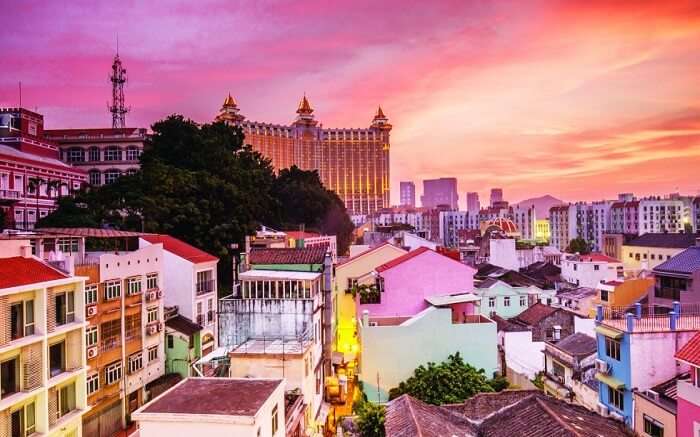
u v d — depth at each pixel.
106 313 34.50
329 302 38.44
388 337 31.48
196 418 18.67
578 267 68.69
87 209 58.22
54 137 88.38
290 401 26.80
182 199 61.22
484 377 30.17
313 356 31.80
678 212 148.62
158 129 76.00
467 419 21.45
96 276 33.72
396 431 19.27
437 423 20.00
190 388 22.11
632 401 25.92
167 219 58.62
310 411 30.11
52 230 38.34
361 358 31.88
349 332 45.94
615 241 103.44
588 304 55.59
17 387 24.20
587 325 39.94
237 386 22.33
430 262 37.66
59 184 71.44
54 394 26.16
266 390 21.72
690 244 80.25
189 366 42.09
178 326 42.59
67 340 27.59
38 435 24.80
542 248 97.25
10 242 27.30
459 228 195.88
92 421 32.69
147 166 65.25
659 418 23.30
